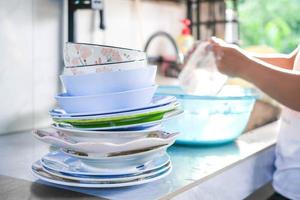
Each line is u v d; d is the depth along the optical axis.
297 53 1.11
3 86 1.04
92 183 0.59
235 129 0.96
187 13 1.84
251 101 0.97
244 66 0.97
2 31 1.03
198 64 1.10
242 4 2.13
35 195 0.59
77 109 0.60
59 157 0.68
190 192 0.65
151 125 0.63
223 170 0.76
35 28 1.11
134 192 0.60
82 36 1.26
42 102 1.15
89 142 0.58
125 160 0.61
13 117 1.08
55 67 1.18
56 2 1.16
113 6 1.38
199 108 0.91
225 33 1.84
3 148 0.92
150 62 1.57
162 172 0.64
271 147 1.02
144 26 1.56
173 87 1.13
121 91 0.60
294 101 0.91
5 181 0.66
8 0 1.03
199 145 0.95
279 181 1.03
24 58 1.09
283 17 2.21
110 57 0.60
